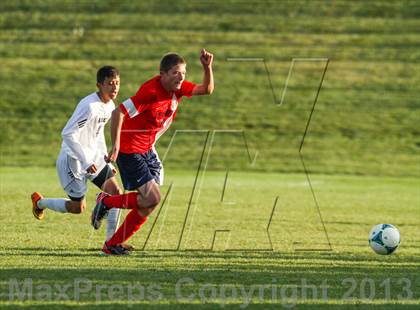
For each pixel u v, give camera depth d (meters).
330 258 33.25
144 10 155.00
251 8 157.25
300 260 32.12
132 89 123.88
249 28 149.25
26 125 110.06
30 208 49.84
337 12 156.25
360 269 29.92
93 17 151.50
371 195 66.69
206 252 33.88
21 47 138.75
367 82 129.50
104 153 33.53
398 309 22.67
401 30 149.12
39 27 147.00
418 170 94.88
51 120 112.69
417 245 39.47
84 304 22.19
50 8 154.38
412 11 156.50
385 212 55.34
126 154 32.00
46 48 138.88
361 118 116.44
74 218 45.50
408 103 122.56
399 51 141.12
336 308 22.56
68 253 32.06
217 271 28.22
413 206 59.44
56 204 34.78
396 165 97.25
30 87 123.38
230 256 32.75
